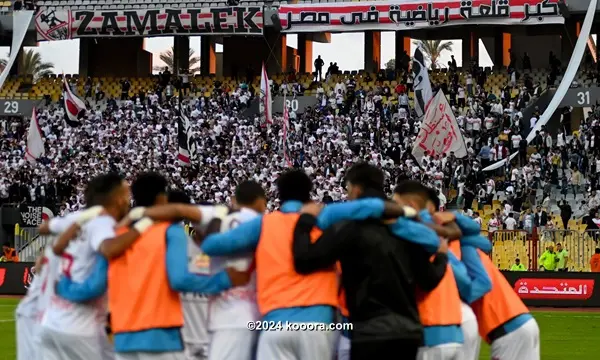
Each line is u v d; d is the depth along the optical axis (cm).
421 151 5084
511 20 6247
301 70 7206
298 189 1134
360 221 1077
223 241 1103
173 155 5812
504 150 5503
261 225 1109
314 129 5969
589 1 6084
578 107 6284
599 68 6406
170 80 6838
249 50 7075
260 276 1099
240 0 6831
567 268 4138
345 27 6562
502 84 6469
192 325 1318
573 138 5494
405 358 1080
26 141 5944
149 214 1096
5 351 2288
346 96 6269
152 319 1075
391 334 1062
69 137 6141
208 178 5512
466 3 6331
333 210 1076
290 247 1091
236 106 6391
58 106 6575
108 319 1170
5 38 7219
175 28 6731
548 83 6197
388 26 6488
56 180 5706
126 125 6200
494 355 1302
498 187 5322
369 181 1128
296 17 6631
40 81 7144
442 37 6988
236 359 1155
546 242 4194
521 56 6981
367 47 6788
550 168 5344
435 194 1277
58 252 1146
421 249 1094
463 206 5141
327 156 5534
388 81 6612
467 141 5600
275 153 5738
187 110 6331
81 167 5803
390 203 1084
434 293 1158
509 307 1279
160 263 1083
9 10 6962
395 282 1073
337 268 1145
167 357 1081
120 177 1159
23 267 4219
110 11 6781
